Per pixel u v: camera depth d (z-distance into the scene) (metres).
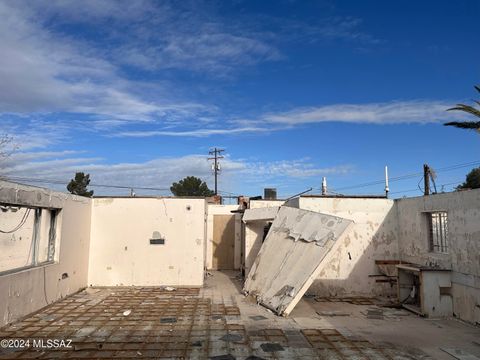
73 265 12.09
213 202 25.02
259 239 15.04
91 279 13.55
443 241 10.38
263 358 6.34
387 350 6.86
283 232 11.95
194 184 40.56
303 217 11.55
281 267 10.91
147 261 13.74
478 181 24.44
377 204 12.57
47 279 10.12
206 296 11.84
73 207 12.05
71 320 8.65
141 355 6.39
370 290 12.20
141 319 8.79
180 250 13.85
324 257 9.49
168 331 7.81
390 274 12.24
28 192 8.87
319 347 6.95
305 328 8.20
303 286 9.34
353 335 7.78
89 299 11.22
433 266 10.20
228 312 9.59
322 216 10.90
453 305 9.36
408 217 11.87
